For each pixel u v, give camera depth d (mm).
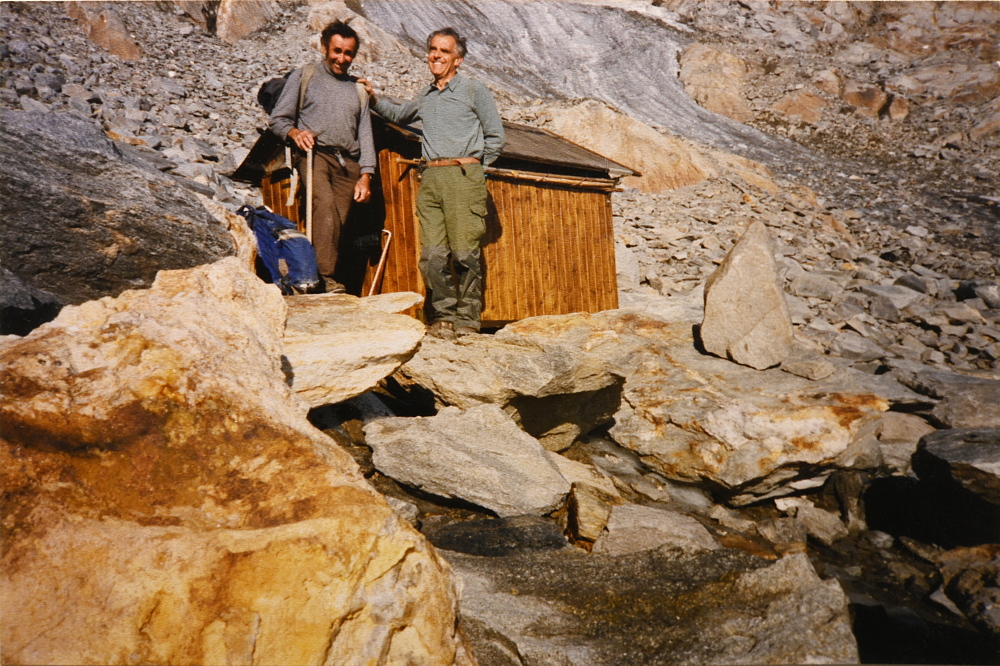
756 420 4547
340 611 1688
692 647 2443
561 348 4379
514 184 5898
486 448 3941
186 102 11359
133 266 3623
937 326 8953
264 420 1967
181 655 1573
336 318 3697
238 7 16547
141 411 1892
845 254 11453
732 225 12195
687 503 4602
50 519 1670
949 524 4340
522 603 2721
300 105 4941
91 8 12750
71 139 4082
